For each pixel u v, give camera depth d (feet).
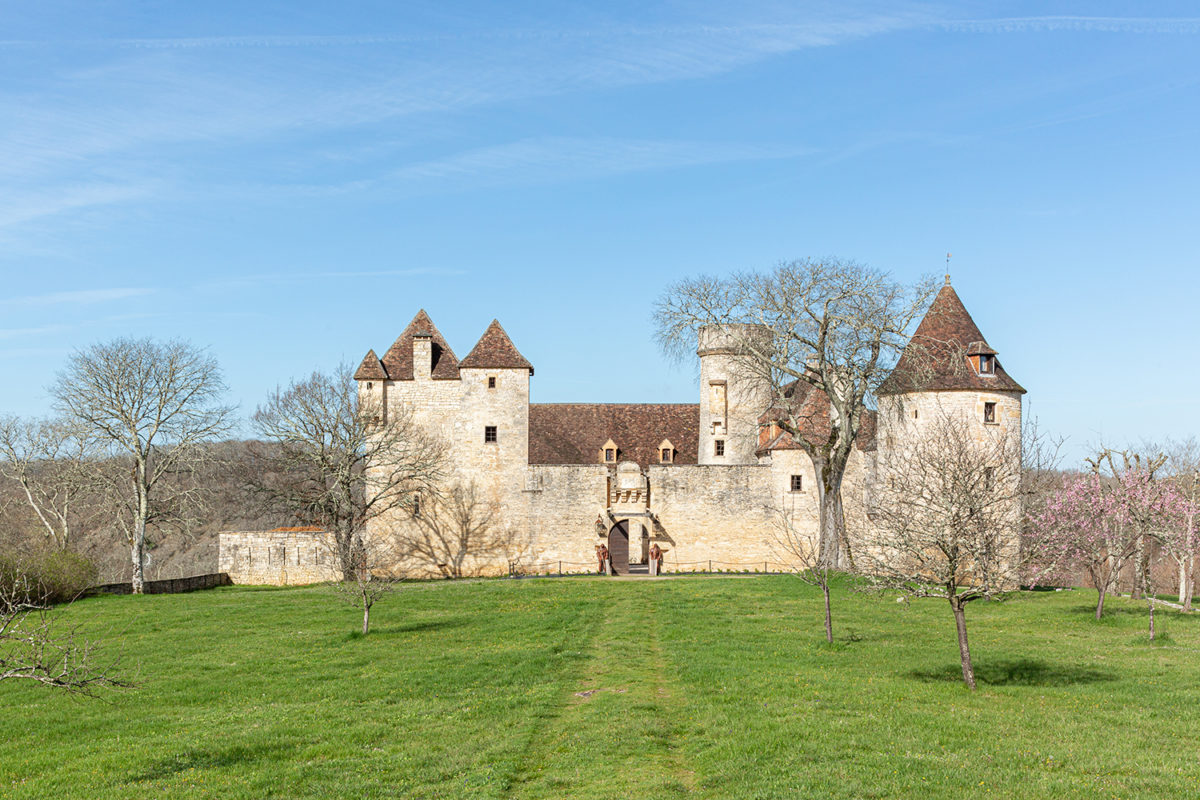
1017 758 52.01
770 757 53.83
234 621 112.78
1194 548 117.80
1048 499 118.01
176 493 171.63
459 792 49.49
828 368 150.71
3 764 55.88
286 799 48.57
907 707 65.21
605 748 57.26
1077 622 108.06
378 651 92.32
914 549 73.00
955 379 149.79
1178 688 71.36
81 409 159.02
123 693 75.56
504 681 77.25
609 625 107.96
